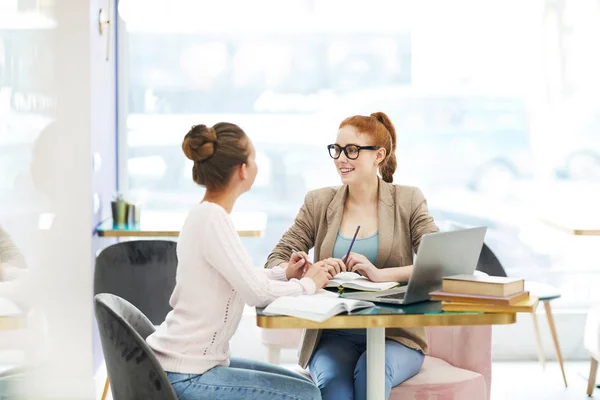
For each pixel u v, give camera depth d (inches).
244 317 188.4
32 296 132.3
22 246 127.2
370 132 114.6
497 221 193.9
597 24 189.8
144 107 189.5
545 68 190.7
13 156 125.2
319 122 191.0
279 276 106.1
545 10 189.9
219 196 95.2
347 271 109.0
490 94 191.5
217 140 93.7
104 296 93.6
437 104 191.8
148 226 161.6
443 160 192.7
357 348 110.7
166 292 144.7
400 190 118.3
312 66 190.1
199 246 91.2
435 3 189.8
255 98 190.2
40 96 138.0
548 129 191.8
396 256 114.0
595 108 191.2
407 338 109.5
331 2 189.2
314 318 85.1
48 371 139.9
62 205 147.9
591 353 156.9
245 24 188.7
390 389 101.8
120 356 84.4
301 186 192.1
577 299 194.7
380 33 189.9
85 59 147.9
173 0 187.5
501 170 192.7
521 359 191.8
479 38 190.7
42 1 138.6
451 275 94.8
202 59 188.9
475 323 87.0
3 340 118.2
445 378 108.1
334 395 99.6
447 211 193.6
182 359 89.8
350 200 118.3
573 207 192.9
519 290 90.4
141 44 188.1
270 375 90.2
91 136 149.4
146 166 190.7
